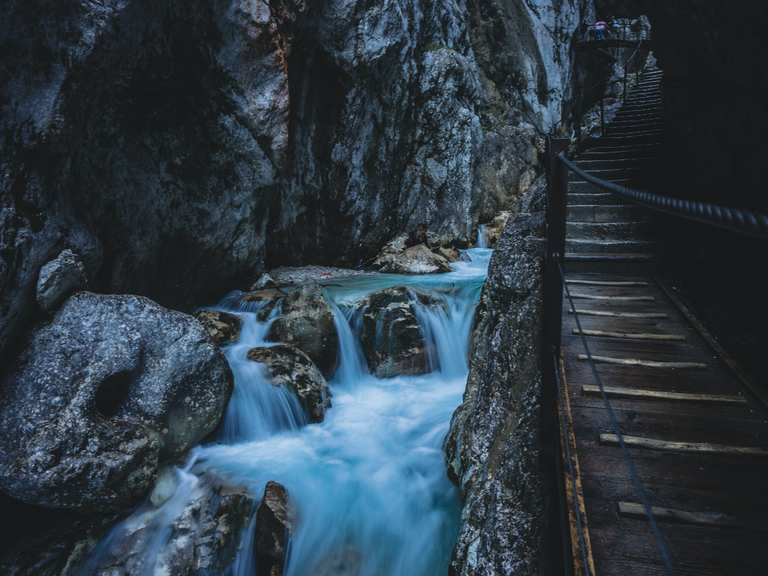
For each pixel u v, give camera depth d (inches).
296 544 168.6
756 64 137.0
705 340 147.9
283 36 317.1
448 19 514.9
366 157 416.2
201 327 199.5
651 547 82.9
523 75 613.0
